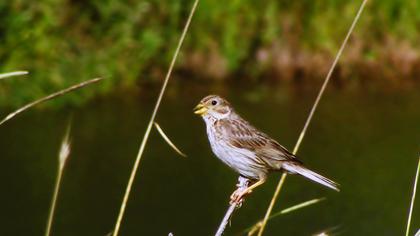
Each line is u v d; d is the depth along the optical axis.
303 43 21.08
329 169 16.88
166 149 17.53
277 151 10.16
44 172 16.50
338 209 15.50
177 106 19.64
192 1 20.94
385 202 15.76
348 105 19.84
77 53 19.89
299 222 15.03
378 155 17.41
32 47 19.61
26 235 14.55
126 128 18.39
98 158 17.09
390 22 21.61
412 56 21.36
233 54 20.77
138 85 20.06
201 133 18.23
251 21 21.08
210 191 15.94
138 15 20.64
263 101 19.95
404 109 19.67
